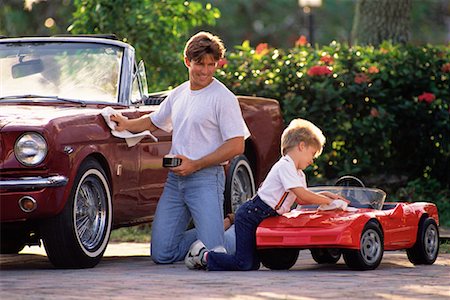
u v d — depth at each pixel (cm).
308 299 1370
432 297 1409
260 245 1722
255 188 2356
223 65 3038
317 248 1781
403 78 3044
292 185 1728
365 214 1747
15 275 1691
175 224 1880
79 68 2073
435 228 1938
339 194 1852
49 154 1744
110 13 3203
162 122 1919
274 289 1466
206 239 1820
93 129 1847
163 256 1888
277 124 2423
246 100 2314
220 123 1831
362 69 3041
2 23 6394
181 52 3256
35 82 2048
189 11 3312
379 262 1766
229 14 8238
